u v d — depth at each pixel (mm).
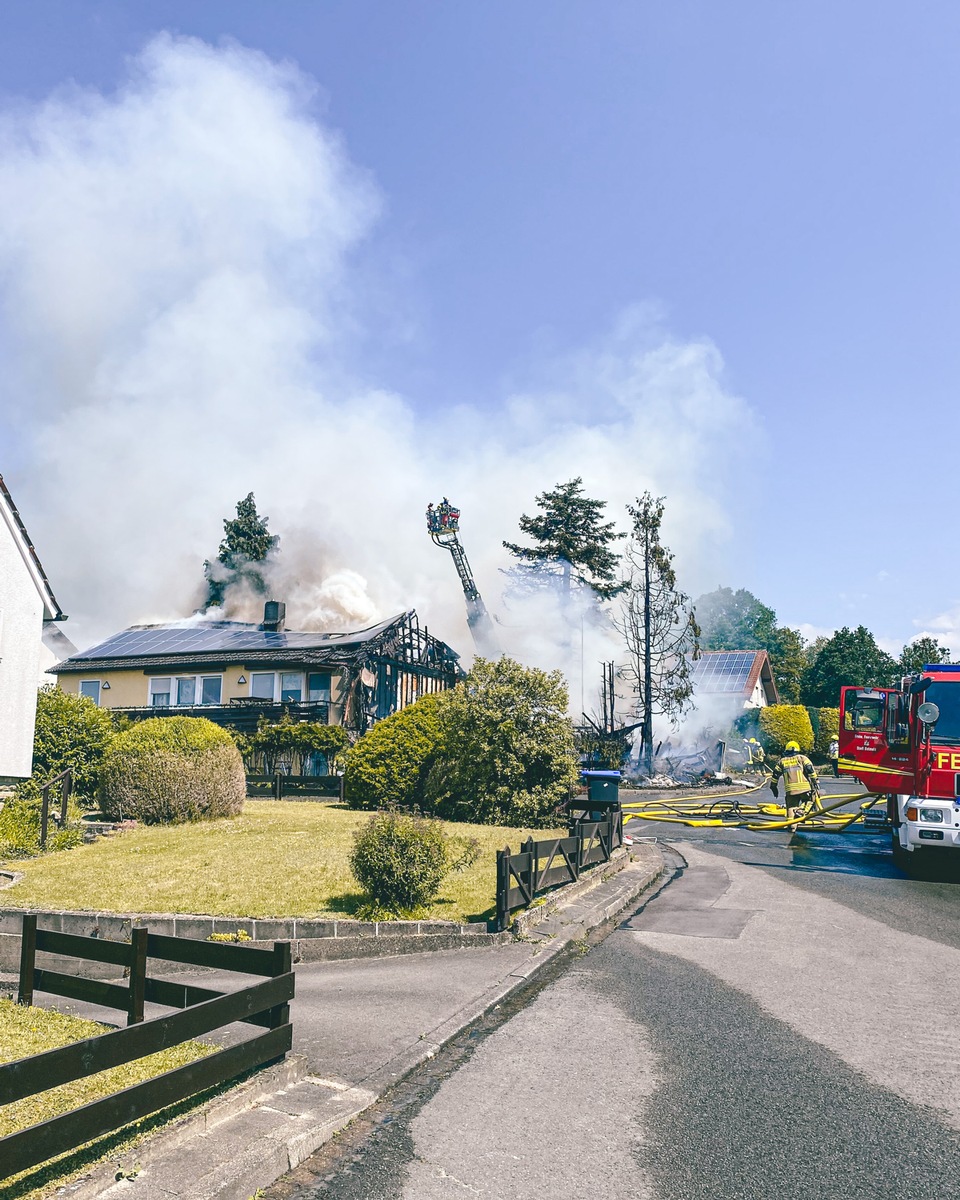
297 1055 5824
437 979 8258
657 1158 4781
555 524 59938
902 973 8430
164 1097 4664
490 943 9492
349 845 14969
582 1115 5316
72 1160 4398
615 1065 6113
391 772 21000
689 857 17016
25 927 6973
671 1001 7582
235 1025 6809
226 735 19406
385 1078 5750
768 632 86125
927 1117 5277
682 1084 5766
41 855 14742
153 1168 4406
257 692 35094
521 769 18875
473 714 19188
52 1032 6469
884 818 19125
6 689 16578
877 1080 5824
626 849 15898
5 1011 6867
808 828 21172
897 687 15914
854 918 11023
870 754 16000
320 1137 4930
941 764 14195
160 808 17984
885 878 14320
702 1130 5105
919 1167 4688
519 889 10320
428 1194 4422
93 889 11766
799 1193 4426
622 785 35000
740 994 7766
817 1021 7012
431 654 41875
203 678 35781
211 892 11500
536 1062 6191
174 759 18125
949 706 14391
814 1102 5480
